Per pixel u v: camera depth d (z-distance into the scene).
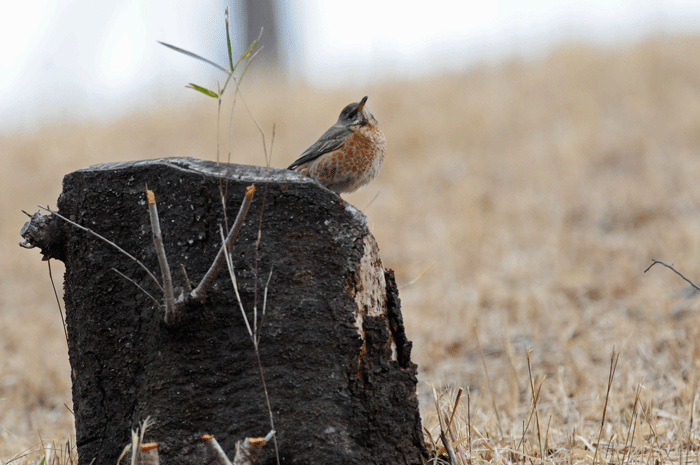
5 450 8.17
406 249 17.70
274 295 5.24
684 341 9.86
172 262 5.34
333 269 5.38
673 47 31.48
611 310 12.32
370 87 32.28
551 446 7.07
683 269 13.33
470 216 18.78
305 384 5.16
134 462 4.58
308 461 5.03
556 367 10.12
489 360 11.21
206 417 5.08
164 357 5.17
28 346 13.35
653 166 20.75
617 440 6.73
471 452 6.39
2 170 26.25
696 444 6.90
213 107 31.30
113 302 5.48
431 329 12.90
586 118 25.67
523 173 22.00
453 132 26.23
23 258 19.44
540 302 13.12
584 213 18.30
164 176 5.43
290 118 28.56
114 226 5.52
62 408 10.27
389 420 5.39
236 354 5.16
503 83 31.06
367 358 5.45
